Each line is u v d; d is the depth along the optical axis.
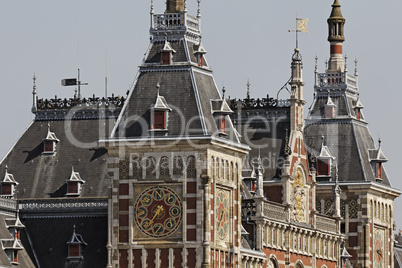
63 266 193.25
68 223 196.25
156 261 187.62
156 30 195.00
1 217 191.75
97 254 193.12
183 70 192.75
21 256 192.12
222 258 190.88
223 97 192.50
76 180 199.25
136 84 192.62
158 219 188.12
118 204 189.25
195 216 187.12
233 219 193.62
